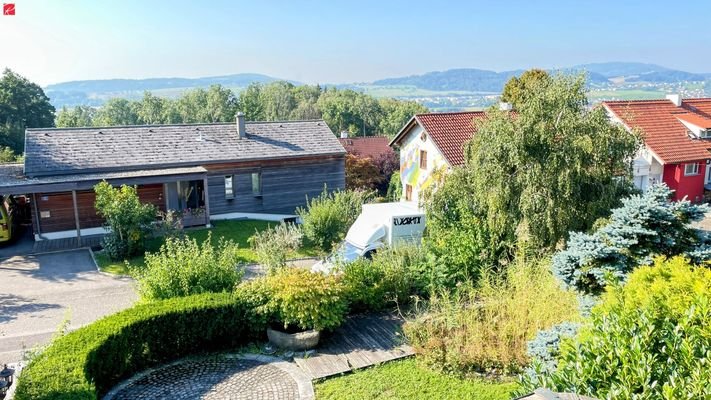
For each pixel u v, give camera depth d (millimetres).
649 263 8516
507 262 12109
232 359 9750
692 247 8797
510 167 13273
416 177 27281
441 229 13820
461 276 12234
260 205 25953
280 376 8953
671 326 5023
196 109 96062
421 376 8727
